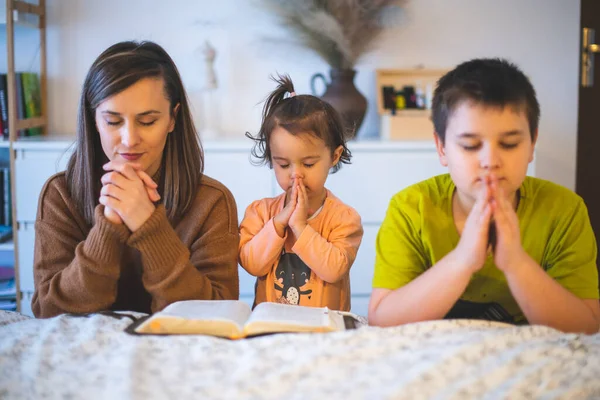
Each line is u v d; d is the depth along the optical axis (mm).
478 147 842
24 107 2762
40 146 2568
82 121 1163
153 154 1119
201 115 3002
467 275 871
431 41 3008
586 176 3139
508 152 837
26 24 2746
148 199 1046
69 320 869
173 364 733
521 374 683
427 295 892
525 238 992
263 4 2951
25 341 805
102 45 2947
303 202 1262
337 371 704
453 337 752
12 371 750
